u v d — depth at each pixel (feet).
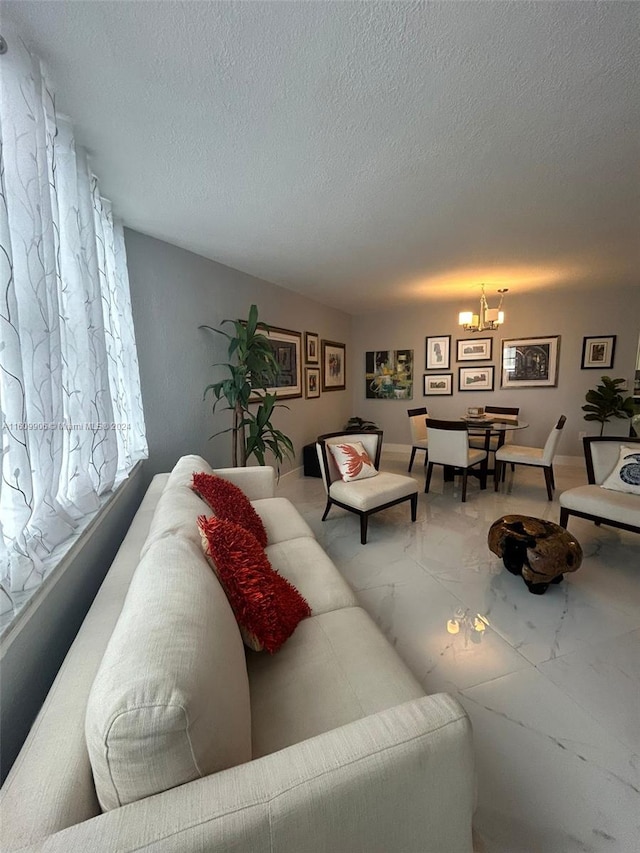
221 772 1.97
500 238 9.19
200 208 7.34
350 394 20.71
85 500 4.94
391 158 5.68
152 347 9.01
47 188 3.91
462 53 3.77
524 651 5.45
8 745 2.68
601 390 14.92
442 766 2.18
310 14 3.34
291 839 1.85
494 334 17.47
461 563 8.08
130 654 2.08
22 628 2.92
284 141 5.23
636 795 3.57
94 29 3.43
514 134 5.13
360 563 8.13
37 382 3.78
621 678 4.95
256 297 12.82
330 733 2.20
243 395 10.02
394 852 2.13
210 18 3.35
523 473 15.56
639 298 14.83
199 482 5.83
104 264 6.48
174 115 4.65
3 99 3.36
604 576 7.41
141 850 1.61
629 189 6.74
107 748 1.77
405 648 5.53
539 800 3.53
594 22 3.43
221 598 3.11
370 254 10.37
